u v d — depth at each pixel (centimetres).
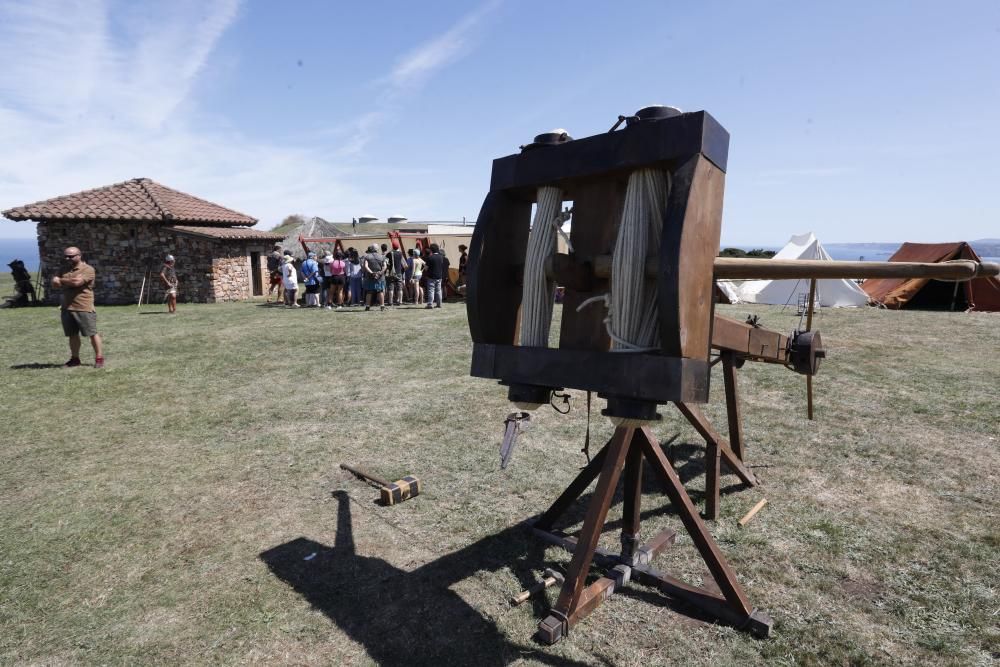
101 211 1992
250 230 2183
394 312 1476
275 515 371
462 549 327
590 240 203
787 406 586
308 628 258
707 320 181
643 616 264
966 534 330
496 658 238
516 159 212
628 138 179
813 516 356
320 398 653
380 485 406
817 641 245
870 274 195
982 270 179
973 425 516
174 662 238
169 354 923
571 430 528
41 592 288
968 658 233
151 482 424
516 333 241
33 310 1728
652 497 394
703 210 171
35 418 585
